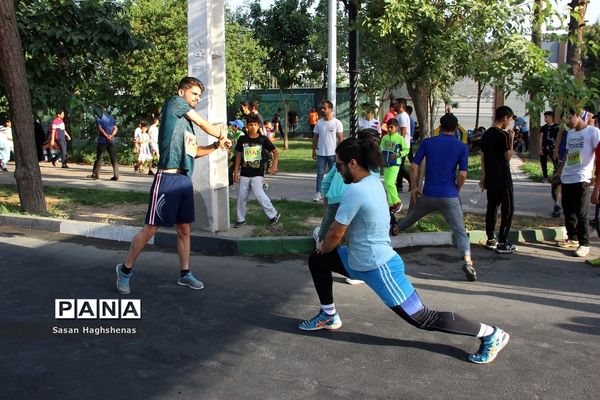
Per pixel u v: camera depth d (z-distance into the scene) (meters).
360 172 4.24
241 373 4.17
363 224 4.22
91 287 5.96
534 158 19.14
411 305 4.27
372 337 4.88
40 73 11.19
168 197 5.62
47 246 7.60
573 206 8.02
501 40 7.85
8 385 3.90
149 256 7.21
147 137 15.87
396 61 8.59
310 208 9.87
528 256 7.73
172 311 5.38
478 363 4.41
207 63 7.47
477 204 10.67
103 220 8.75
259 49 22.61
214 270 6.77
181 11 18.81
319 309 5.53
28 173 9.11
